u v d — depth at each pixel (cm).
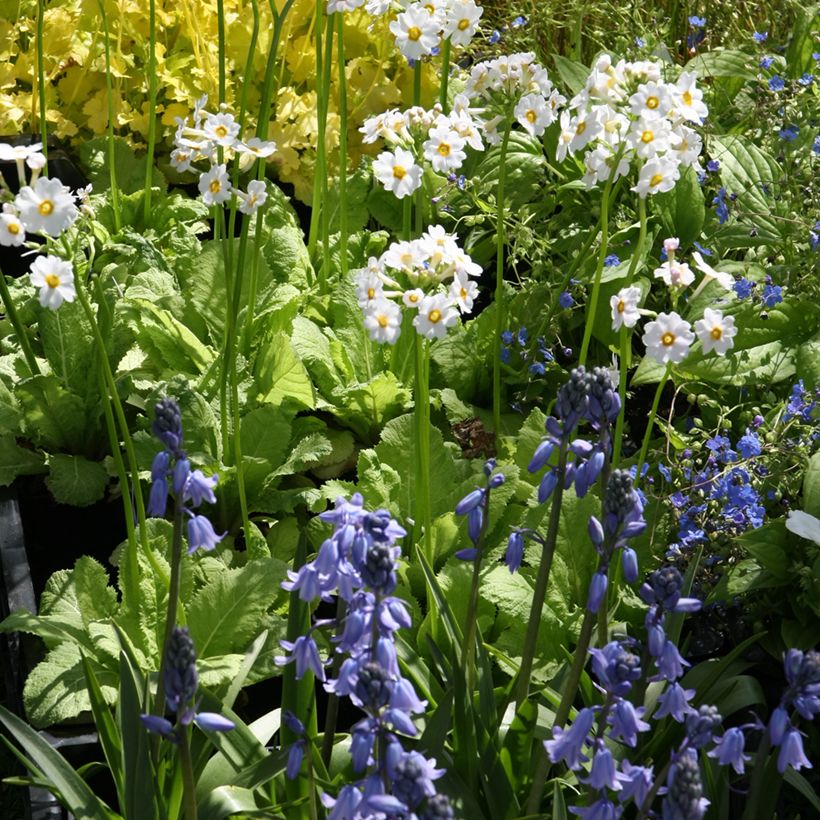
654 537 126
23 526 135
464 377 140
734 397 139
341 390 137
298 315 141
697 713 95
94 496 132
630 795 97
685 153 118
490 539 126
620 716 96
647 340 113
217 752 111
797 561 123
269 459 131
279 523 130
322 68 142
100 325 134
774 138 152
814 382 134
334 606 128
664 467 127
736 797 118
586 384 101
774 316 137
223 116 119
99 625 120
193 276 139
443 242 114
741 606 128
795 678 94
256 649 118
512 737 108
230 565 129
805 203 145
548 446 103
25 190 110
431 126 122
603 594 100
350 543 98
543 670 120
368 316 115
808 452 128
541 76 124
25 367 136
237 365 135
